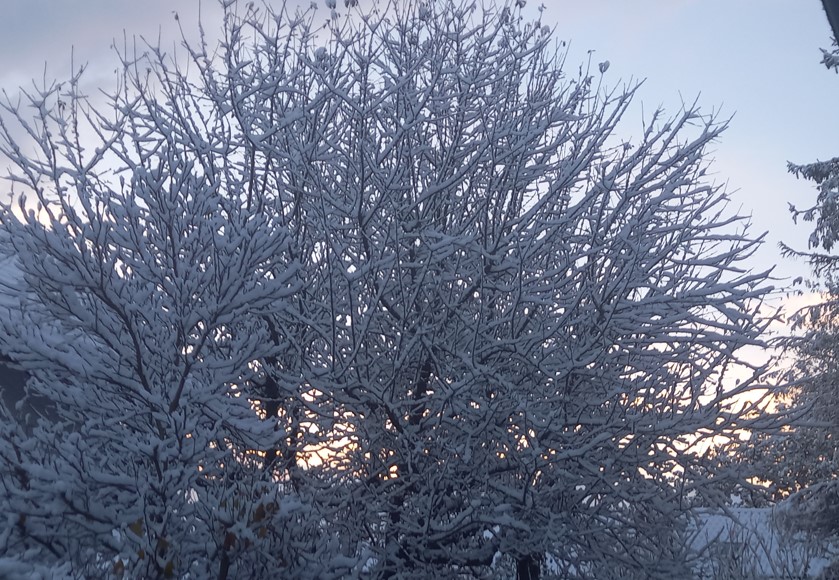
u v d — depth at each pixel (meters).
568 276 8.87
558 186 8.90
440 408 8.48
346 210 8.84
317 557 6.81
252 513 6.20
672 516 8.86
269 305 7.77
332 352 8.17
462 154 9.52
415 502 8.17
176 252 7.29
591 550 8.87
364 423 8.52
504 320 8.59
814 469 15.77
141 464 7.41
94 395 7.48
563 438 8.59
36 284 7.08
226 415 6.98
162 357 7.21
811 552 13.93
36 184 7.20
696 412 8.91
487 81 9.55
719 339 8.78
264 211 9.30
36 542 6.59
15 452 6.55
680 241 8.90
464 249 8.98
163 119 8.96
